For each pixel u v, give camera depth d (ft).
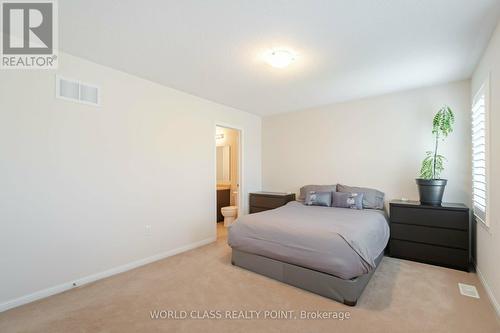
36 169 7.40
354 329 5.95
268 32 6.81
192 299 7.35
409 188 11.93
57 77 7.84
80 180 8.35
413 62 8.72
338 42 7.32
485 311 6.66
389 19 6.21
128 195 9.69
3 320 6.32
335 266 7.16
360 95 12.59
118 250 9.34
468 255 9.28
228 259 10.68
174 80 10.44
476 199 9.03
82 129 8.41
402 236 10.57
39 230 7.45
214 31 6.76
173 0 5.49
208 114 13.28
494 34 6.72
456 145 10.80
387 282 8.40
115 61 8.64
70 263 8.09
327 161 14.42
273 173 16.79
